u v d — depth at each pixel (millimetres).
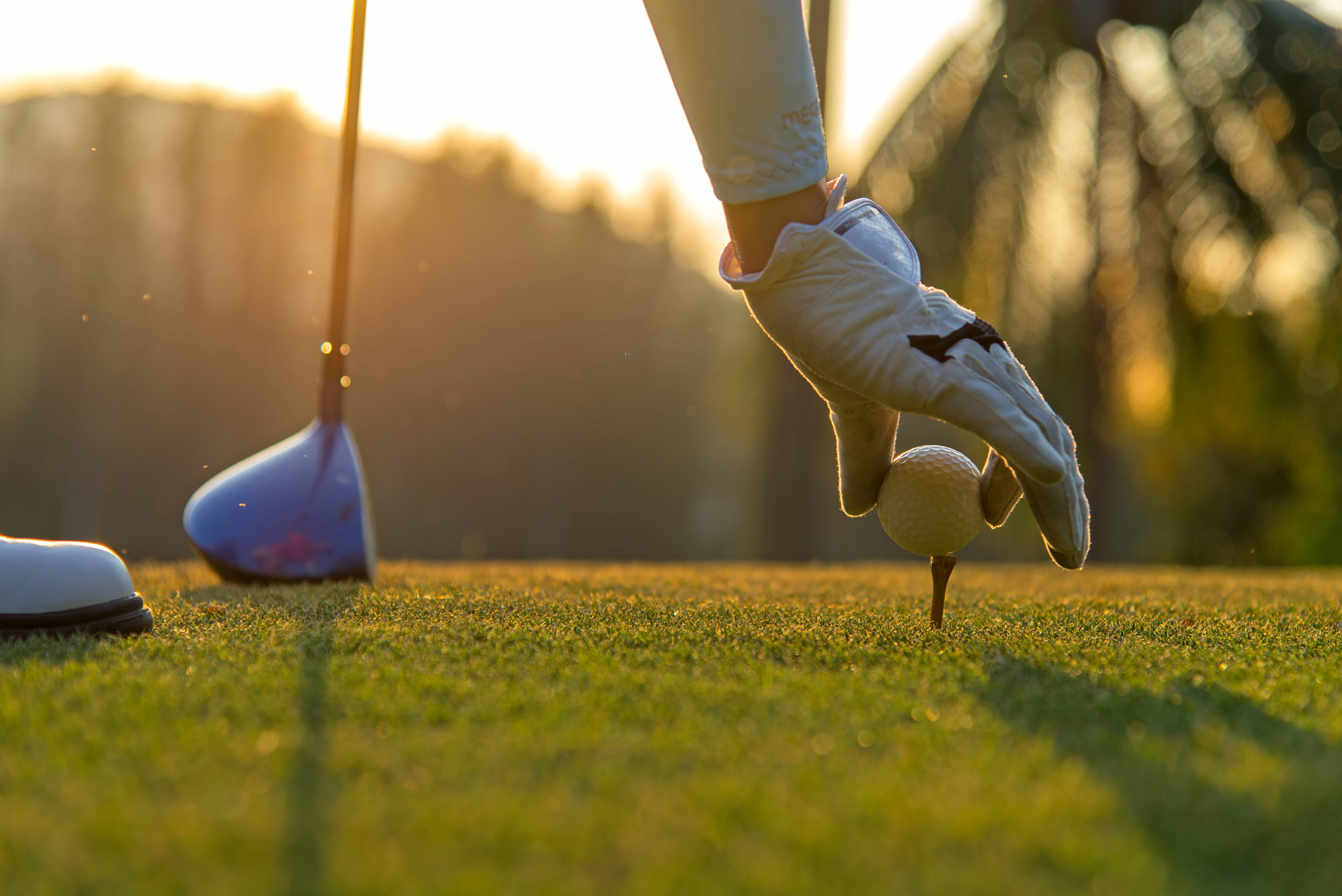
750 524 22703
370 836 648
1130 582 3043
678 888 578
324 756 812
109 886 578
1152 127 8180
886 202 8531
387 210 29125
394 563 3826
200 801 713
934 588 1626
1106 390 8406
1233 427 9375
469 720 931
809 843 634
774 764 802
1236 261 8242
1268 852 648
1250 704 1057
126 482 26344
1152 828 674
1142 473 12320
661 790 738
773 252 1299
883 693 1066
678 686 1074
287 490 2545
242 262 26234
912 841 645
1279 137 7992
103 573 1524
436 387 28781
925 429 13398
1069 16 8031
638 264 31141
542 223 30469
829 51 6477
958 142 8312
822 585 2701
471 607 1853
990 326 1345
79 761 801
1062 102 8250
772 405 8922
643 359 30922
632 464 30766
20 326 26328
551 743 853
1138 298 8383
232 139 25781
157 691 1030
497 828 657
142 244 26125
